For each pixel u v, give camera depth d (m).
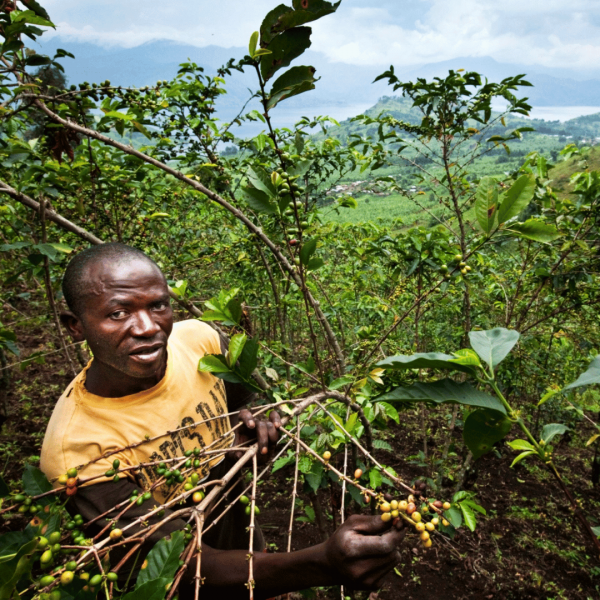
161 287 1.31
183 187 4.29
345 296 4.25
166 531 1.22
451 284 3.75
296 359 6.43
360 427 1.94
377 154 4.09
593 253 3.54
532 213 3.99
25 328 8.76
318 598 3.71
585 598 4.37
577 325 4.47
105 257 1.26
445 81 3.52
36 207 2.24
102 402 1.36
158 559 0.88
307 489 2.40
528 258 4.00
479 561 4.65
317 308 2.27
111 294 1.21
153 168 3.33
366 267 4.78
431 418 7.22
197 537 0.91
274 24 1.07
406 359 1.22
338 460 2.79
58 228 3.84
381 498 1.05
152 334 1.24
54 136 2.42
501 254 6.20
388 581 4.43
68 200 3.65
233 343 1.39
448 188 4.07
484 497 5.78
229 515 1.95
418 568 4.57
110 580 0.86
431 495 2.97
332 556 0.98
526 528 5.27
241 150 4.14
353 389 1.74
